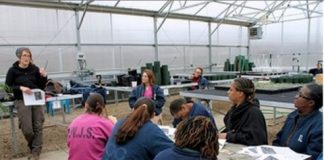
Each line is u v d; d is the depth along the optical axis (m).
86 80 7.45
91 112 2.01
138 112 1.57
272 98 3.53
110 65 8.24
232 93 2.04
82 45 7.68
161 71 5.46
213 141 1.13
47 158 3.56
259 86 4.50
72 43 7.51
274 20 11.50
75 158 1.93
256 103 2.09
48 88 4.11
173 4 8.79
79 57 7.31
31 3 6.71
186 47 10.03
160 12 8.88
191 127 1.14
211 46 10.84
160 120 3.75
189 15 9.66
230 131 2.04
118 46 8.36
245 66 9.65
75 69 7.59
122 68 8.49
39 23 6.95
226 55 11.48
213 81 6.13
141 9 8.45
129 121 1.55
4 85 3.37
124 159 1.48
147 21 8.90
